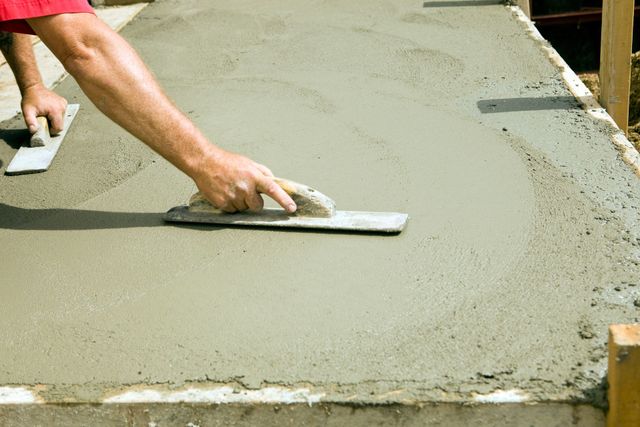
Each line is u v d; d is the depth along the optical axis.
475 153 2.62
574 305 1.81
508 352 1.67
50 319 1.90
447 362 1.65
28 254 2.19
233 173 2.16
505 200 2.30
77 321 1.88
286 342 1.75
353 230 2.16
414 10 4.26
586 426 1.54
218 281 2.00
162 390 1.62
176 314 1.88
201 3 4.72
